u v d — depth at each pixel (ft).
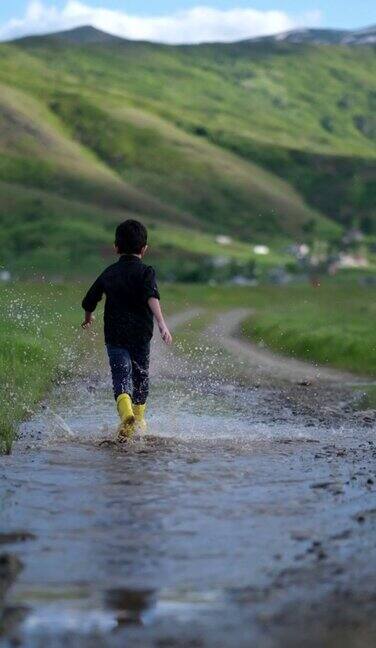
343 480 36.70
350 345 127.54
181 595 21.03
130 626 18.79
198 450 45.32
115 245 52.60
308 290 610.24
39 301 188.03
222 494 33.58
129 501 32.04
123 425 47.78
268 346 155.63
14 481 35.42
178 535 27.17
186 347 143.84
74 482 35.50
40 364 89.76
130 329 50.65
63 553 24.93
